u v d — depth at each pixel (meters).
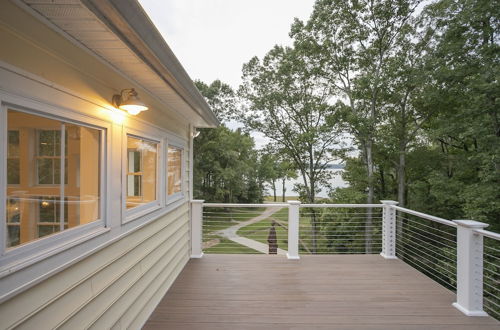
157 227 3.09
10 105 1.22
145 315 2.71
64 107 1.56
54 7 1.25
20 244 1.29
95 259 1.88
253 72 14.54
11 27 1.20
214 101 18.73
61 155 1.59
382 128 11.38
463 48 8.65
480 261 2.81
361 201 12.59
